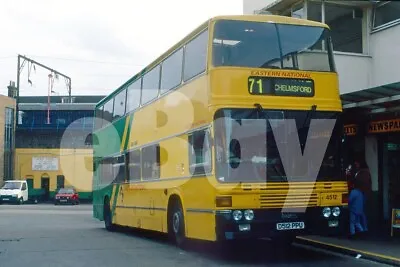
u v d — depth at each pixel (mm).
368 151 16656
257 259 11750
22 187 51562
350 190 15617
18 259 12156
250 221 10422
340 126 11375
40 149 59906
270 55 11367
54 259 12094
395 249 12180
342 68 17438
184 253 12891
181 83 12977
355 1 17750
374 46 17703
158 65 14969
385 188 16734
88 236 17844
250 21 11555
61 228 21594
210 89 11062
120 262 11500
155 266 10883
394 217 14219
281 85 11211
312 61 11602
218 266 10781
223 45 11266
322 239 14078
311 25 11852
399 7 16812
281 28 11641
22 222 25484
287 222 10578
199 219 11508
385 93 12523
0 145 57094
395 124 14891
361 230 14367
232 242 14961
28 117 60688
